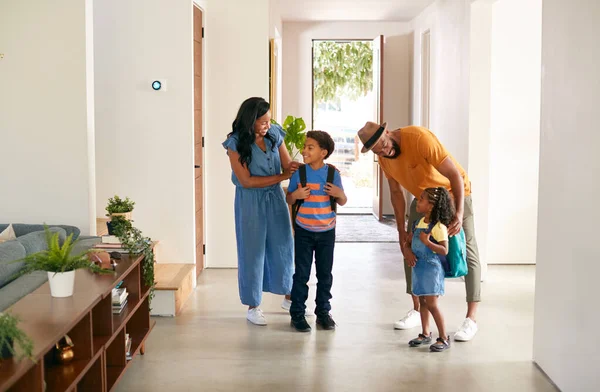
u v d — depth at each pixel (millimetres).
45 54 5004
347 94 13016
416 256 4551
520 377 4141
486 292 6168
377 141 4398
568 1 3836
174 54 6246
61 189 5074
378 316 5438
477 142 6609
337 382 4059
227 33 7020
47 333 2730
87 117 5043
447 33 7582
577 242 3699
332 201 5098
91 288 3422
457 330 5055
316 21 11203
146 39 6242
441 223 4383
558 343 3967
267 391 3916
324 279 5105
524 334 4957
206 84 7043
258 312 5199
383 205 11453
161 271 5914
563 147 3895
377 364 4355
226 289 6258
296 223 5078
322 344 4738
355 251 8188
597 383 3434
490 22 6566
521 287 6355
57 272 3240
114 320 3822
